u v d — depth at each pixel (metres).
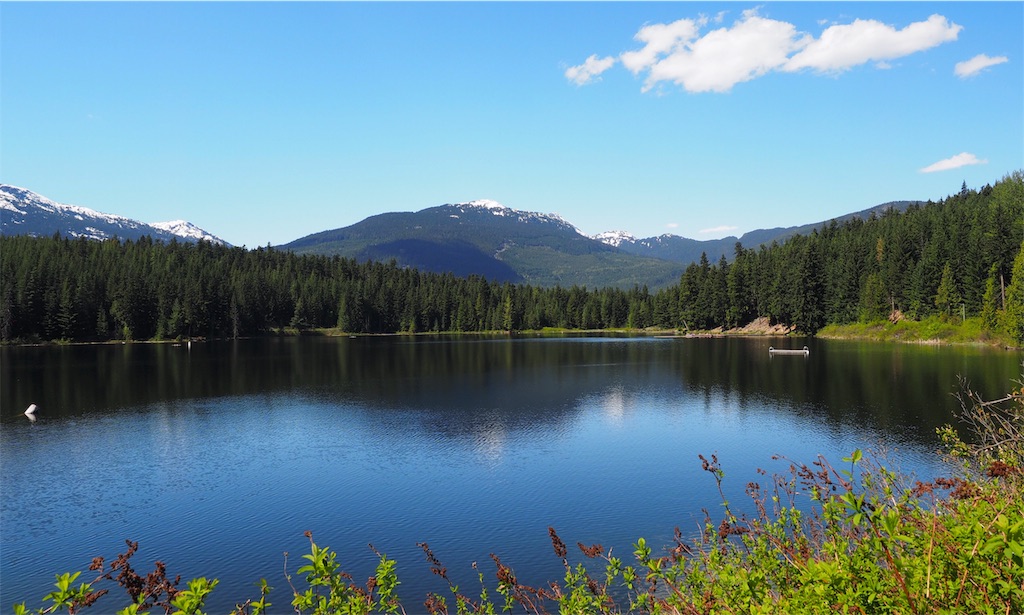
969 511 4.70
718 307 150.00
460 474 29.78
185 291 138.75
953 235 106.94
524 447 35.00
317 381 65.69
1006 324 84.38
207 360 89.25
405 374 71.88
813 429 37.12
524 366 79.62
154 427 41.94
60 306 122.56
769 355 87.06
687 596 6.64
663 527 22.25
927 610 3.88
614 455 32.75
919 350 83.75
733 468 29.59
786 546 6.17
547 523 23.09
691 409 45.81
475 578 18.66
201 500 26.77
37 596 18.47
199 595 5.05
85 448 36.12
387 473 30.28
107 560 20.84
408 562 20.05
